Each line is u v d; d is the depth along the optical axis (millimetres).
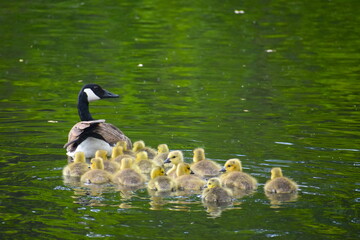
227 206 10883
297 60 26016
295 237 9523
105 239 9461
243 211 10641
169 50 27391
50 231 9750
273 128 16906
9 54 26016
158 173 12602
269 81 22891
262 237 9508
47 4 35688
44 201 11117
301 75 23797
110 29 30781
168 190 11859
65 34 29609
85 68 24266
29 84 21906
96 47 27641
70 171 12844
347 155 14289
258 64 25359
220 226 9922
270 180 11992
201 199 11352
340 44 28625
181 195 11625
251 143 15391
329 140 15648
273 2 37000
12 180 12406
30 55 26016
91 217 10344
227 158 14164
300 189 11859
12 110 18625
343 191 11711
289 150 14734
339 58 26328
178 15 33875
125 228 9859
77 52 26719
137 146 15062
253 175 12852
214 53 27031
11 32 29562
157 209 10742
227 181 12211
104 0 37094
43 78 22734
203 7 35812
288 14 34188
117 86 21922
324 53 27156
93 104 19828
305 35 30141
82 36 29344
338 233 9672
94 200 11234
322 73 24062
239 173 12352
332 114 18500
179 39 29234
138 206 10906
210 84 22359
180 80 22859
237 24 32125
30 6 35000
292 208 10773
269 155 14312
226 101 20109
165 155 14555
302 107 19375
